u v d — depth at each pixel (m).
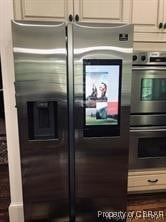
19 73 1.57
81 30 1.56
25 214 1.82
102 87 1.66
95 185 1.83
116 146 1.77
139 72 2.06
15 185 1.92
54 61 1.58
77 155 1.75
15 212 1.96
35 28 1.52
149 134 2.21
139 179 2.32
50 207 1.83
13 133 1.84
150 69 2.07
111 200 1.88
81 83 1.64
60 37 1.55
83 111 1.68
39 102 1.63
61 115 1.67
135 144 2.22
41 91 1.62
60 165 1.75
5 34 1.72
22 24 1.51
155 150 2.28
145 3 2.07
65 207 1.84
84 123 1.70
